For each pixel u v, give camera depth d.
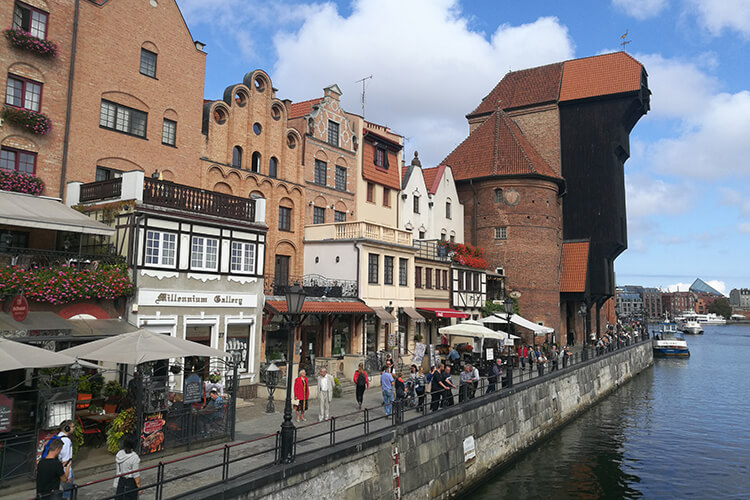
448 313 34.09
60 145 19.22
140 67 22.02
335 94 31.95
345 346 27.52
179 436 13.11
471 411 18.30
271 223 27.05
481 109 57.31
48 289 15.12
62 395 11.34
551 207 47.56
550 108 52.94
